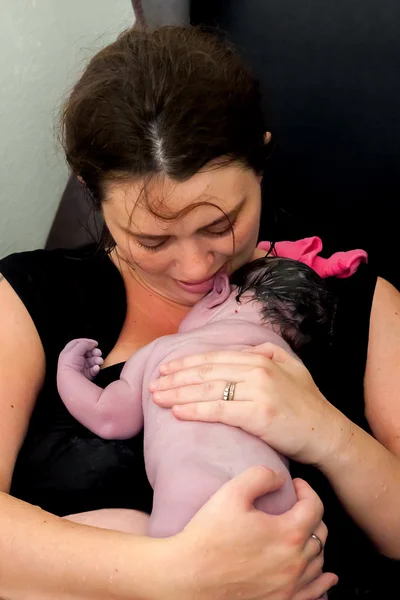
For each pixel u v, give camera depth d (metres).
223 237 1.04
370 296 1.26
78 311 1.21
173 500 0.97
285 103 1.59
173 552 0.90
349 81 1.55
